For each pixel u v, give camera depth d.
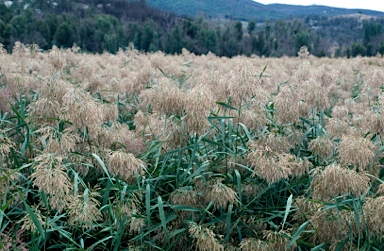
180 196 4.80
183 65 17.41
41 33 36.75
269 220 5.25
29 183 4.76
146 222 4.86
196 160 4.84
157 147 5.34
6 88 7.07
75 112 4.42
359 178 3.99
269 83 9.75
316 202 4.29
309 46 50.53
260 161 4.46
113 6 62.16
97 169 5.06
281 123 5.98
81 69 10.00
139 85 8.98
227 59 25.33
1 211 3.86
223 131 5.23
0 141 4.67
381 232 4.16
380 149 4.81
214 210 4.98
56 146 4.34
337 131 5.71
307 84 5.86
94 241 4.91
